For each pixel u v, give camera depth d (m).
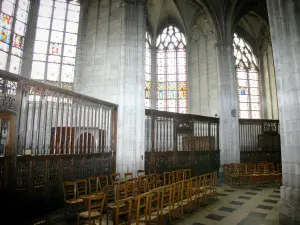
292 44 7.76
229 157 18.58
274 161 21.53
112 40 16.31
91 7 18.02
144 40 14.66
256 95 26.12
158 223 6.57
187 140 16.91
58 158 8.79
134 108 13.52
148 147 14.87
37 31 16.86
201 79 23.08
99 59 16.52
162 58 24.94
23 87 7.60
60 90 9.03
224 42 20.25
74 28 18.19
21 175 7.41
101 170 11.45
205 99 22.44
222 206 9.30
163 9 24.47
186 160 16.11
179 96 23.70
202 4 20.20
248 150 20.95
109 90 15.52
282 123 7.94
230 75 19.73
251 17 25.53
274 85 25.53
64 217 7.59
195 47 24.09
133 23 14.51
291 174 7.46
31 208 7.64
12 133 7.23
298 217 6.79
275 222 7.41
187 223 7.19
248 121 21.47
